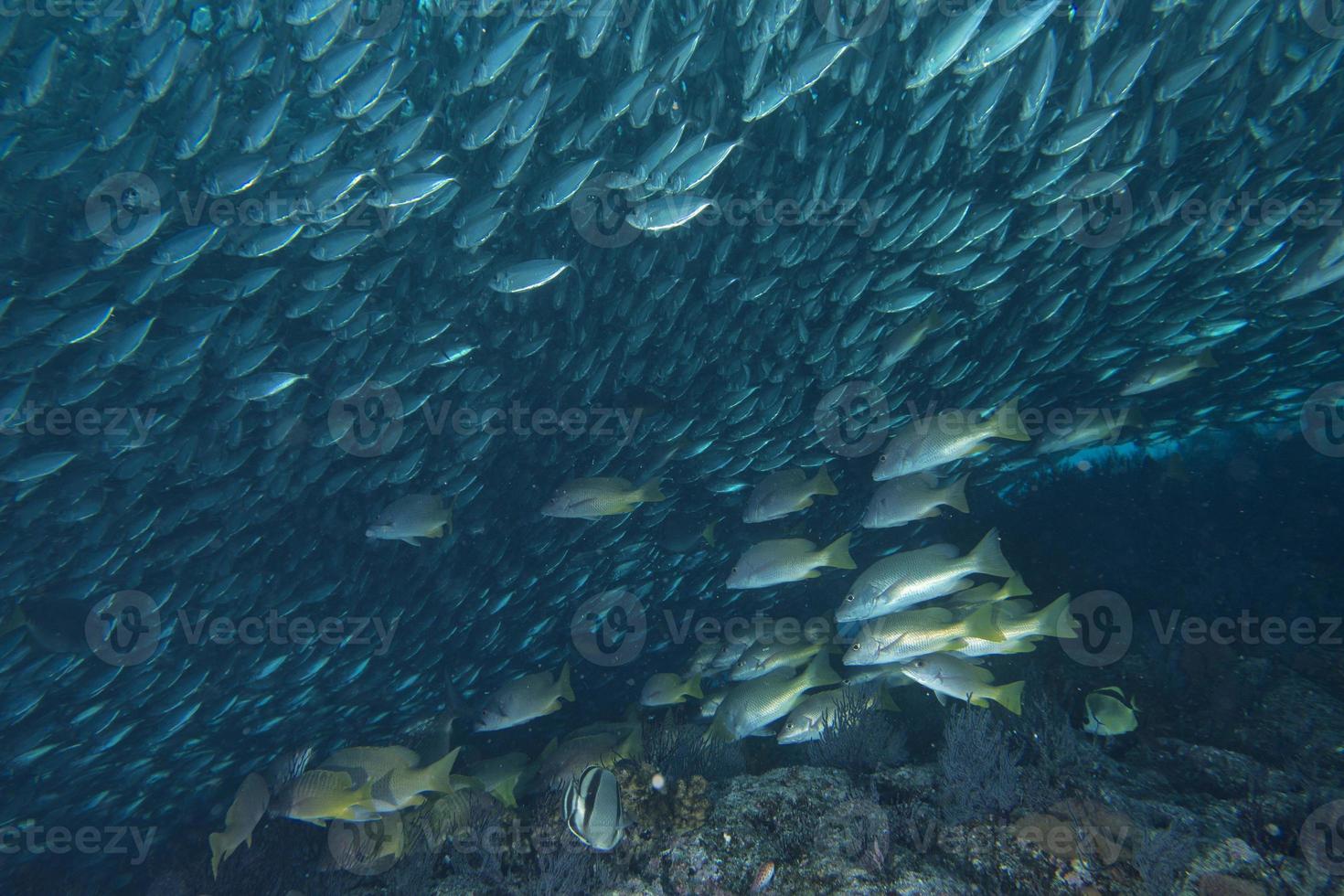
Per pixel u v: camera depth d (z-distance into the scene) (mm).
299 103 2289
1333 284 2496
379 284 2393
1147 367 2316
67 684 2588
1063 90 2100
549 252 2494
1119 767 1702
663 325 2611
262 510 2643
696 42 2037
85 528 2490
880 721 1847
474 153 2350
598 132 2096
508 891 1619
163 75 1965
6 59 2031
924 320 2332
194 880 2205
